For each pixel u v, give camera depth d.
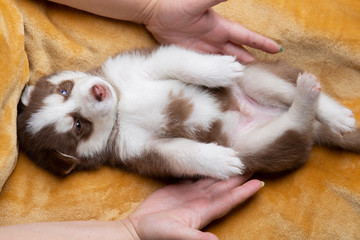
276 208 0.96
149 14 0.99
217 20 0.98
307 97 0.92
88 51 1.00
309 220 0.96
